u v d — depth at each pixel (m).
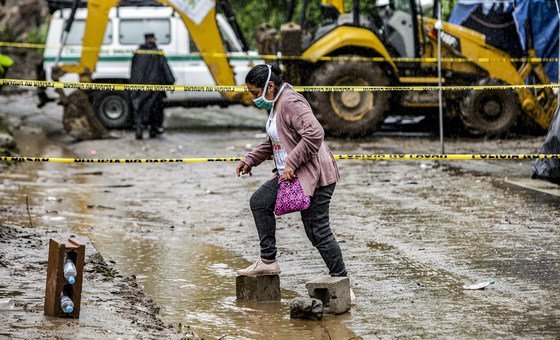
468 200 18.78
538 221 16.36
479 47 30.72
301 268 13.38
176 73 34.44
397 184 21.19
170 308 11.22
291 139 11.07
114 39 34.56
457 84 30.98
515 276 12.52
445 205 18.27
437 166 24.00
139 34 34.62
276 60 32.69
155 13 34.56
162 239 15.69
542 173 20.67
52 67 31.88
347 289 11.09
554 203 18.12
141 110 32.12
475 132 30.80
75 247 9.80
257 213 11.52
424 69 31.22
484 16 30.86
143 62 32.06
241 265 13.68
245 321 10.65
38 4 58.16
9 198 19.66
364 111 30.75
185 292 12.05
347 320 10.66
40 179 22.84
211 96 34.44
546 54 30.33
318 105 30.58
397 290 11.98
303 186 10.96
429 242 14.88
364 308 11.16
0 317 9.65
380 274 12.84
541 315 10.66
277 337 9.97
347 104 30.66
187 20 32.78
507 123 30.72
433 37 31.41
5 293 10.77
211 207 19.02
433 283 12.27
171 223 17.23
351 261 13.68
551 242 14.59
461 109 30.88
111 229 16.55
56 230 15.62
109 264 13.60
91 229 16.48
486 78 30.80
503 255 13.77
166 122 38.06
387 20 31.69
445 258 13.68
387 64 31.22
